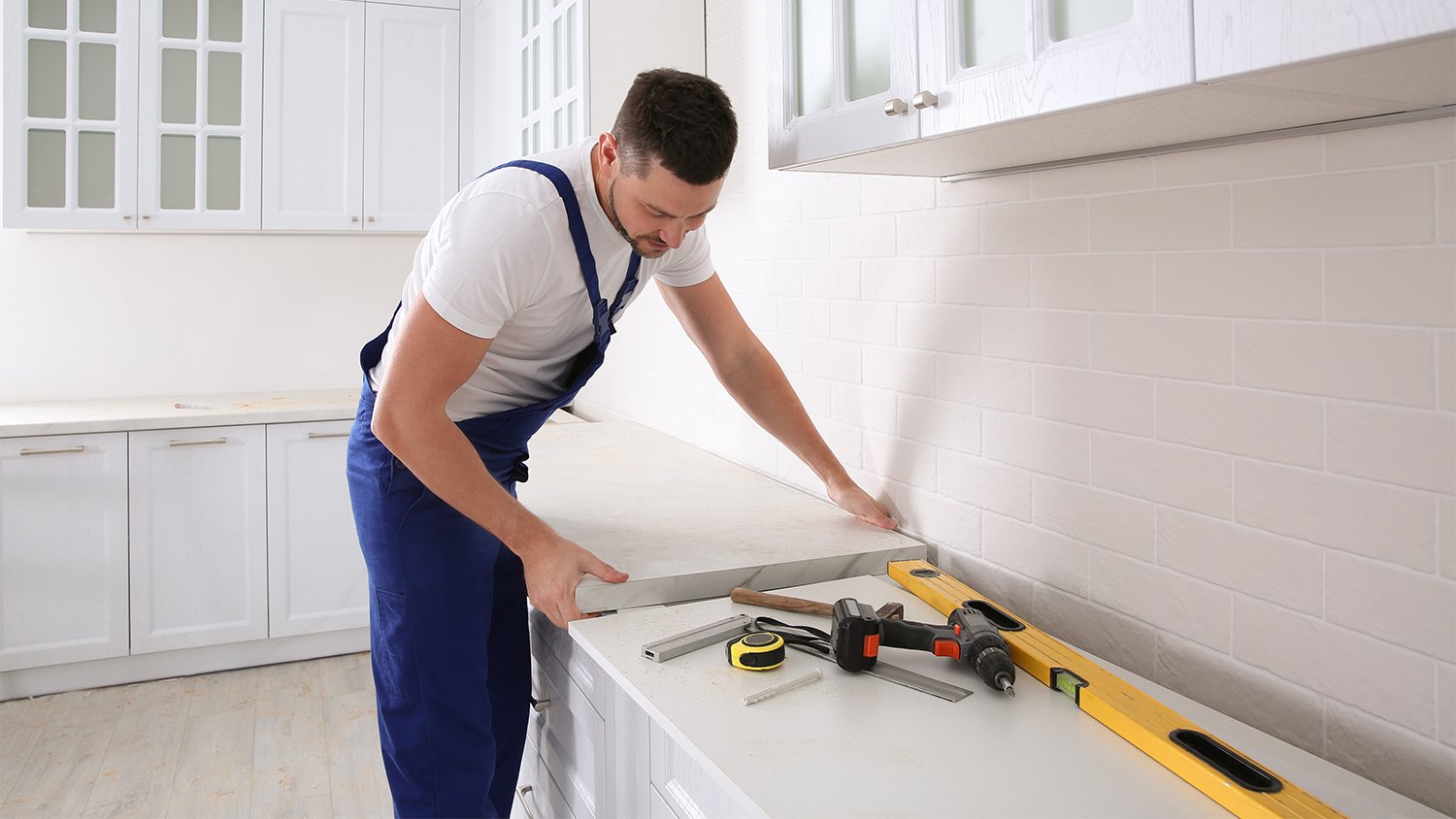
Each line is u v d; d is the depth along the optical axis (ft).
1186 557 4.27
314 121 11.98
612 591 4.83
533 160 4.92
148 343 12.42
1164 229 4.28
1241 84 2.78
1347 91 2.92
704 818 3.82
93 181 11.14
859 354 6.58
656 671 4.04
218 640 11.26
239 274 12.77
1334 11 2.35
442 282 4.47
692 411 9.07
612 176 4.62
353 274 13.28
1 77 10.66
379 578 5.40
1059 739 3.43
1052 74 3.24
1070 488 4.88
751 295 7.95
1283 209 3.76
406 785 5.50
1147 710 3.50
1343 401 3.60
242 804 8.41
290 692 10.85
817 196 6.97
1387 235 3.42
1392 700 3.50
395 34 12.29
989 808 2.97
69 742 9.53
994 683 3.78
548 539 4.78
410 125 12.44
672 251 5.75
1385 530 3.49
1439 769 3.36
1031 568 5.16
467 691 5.45
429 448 4.61
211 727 9.94
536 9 10.00
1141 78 2.90
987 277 5.37
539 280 4.76
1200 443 4.17
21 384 11.91
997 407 5.34
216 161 11.65
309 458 11.50
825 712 3.65
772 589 5.23
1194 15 2.72
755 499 6.73
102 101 11.12
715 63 8.43
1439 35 2.15
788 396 6.40
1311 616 3.76
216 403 11.98
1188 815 2.93
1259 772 3.04
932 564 5.92
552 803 5.96
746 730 3.49
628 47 8.36
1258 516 3.95
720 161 4.26
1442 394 3.29
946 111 3.78
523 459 5.87
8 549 10.36
